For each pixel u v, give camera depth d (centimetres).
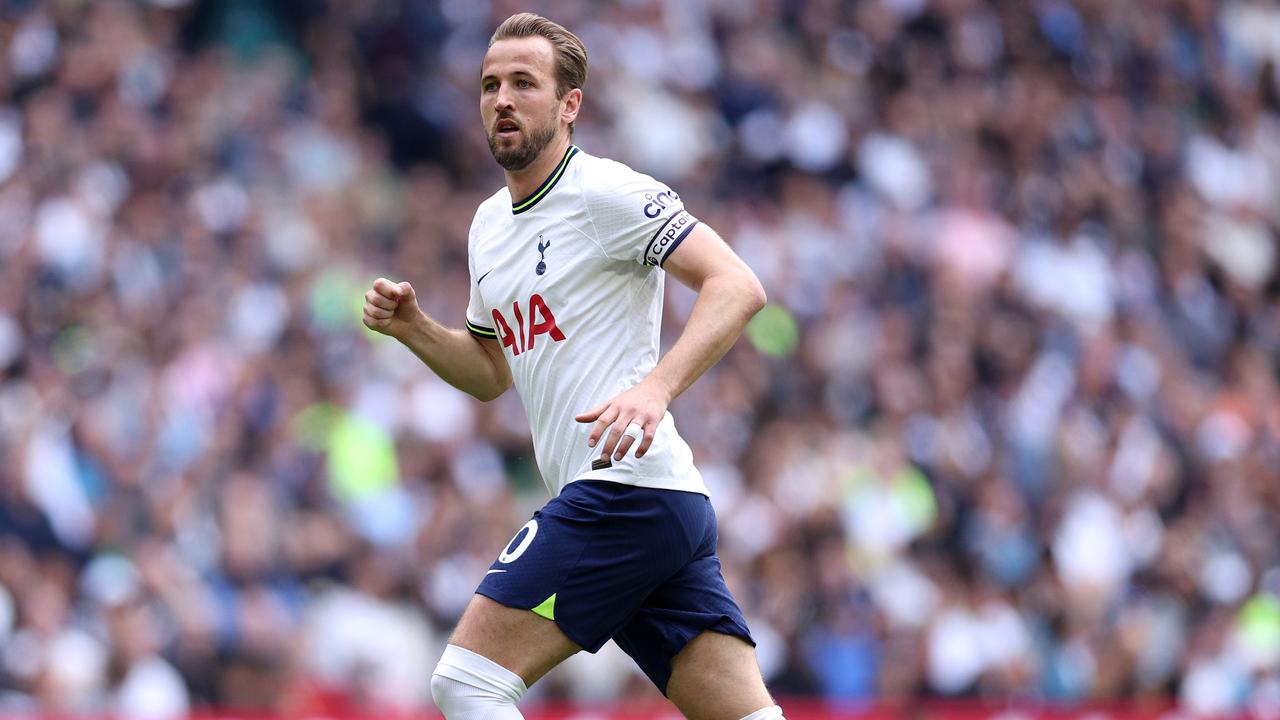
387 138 4672
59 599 2872
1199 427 4850
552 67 1384
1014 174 5544
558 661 1363
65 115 4069
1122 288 5425
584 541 1352
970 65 5819
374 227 4278
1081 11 6269
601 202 1360
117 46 4284
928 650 3519
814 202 4950
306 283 3841
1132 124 6128
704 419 3853
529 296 1391
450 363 1510
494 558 3366
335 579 3170
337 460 3369
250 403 3419
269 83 4506
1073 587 3988
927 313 4706
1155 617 4066
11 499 2969
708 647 1398
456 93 4831
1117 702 3706
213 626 2956
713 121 5134
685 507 1380
